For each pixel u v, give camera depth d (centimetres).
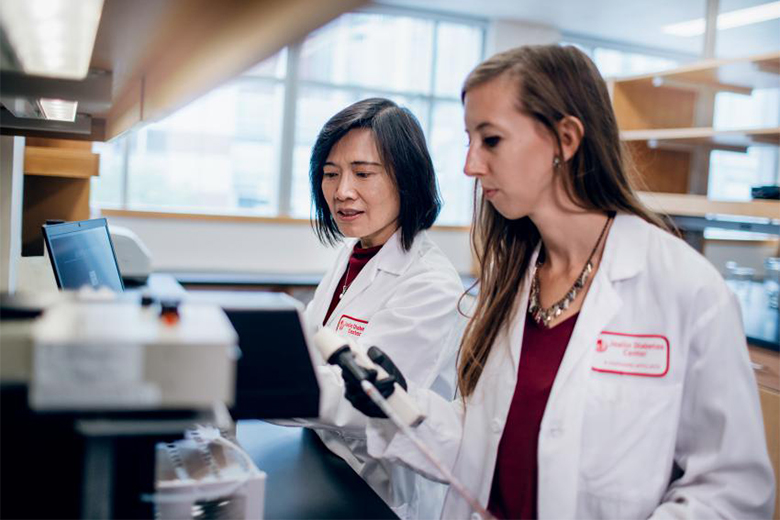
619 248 111
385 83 709
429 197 162
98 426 62
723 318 102
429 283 154
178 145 647
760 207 293
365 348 146
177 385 58
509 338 119
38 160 244
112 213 601
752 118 841
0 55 79
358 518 108
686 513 97
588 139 106
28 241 278
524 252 123
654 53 805
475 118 106
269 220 647
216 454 95
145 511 68
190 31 67
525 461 111
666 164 393
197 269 632
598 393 106
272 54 71
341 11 55
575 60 106
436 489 159
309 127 688
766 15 631
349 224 161
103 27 70
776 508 244
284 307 86
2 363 58
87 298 72
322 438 146
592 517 105
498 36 717
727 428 100
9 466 65
